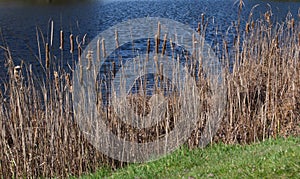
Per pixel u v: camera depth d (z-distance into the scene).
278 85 8.84
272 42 8.75
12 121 7.38
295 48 9.04
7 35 25.81
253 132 8.28
